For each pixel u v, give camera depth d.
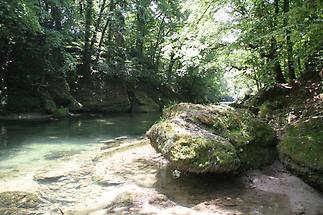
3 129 14.37
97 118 20.14
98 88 24.92
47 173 7.81
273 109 10.02
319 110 8.39
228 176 6.88
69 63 21.23
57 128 15.21
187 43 15.05
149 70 30.27
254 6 12.69
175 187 6.77
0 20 16.50
